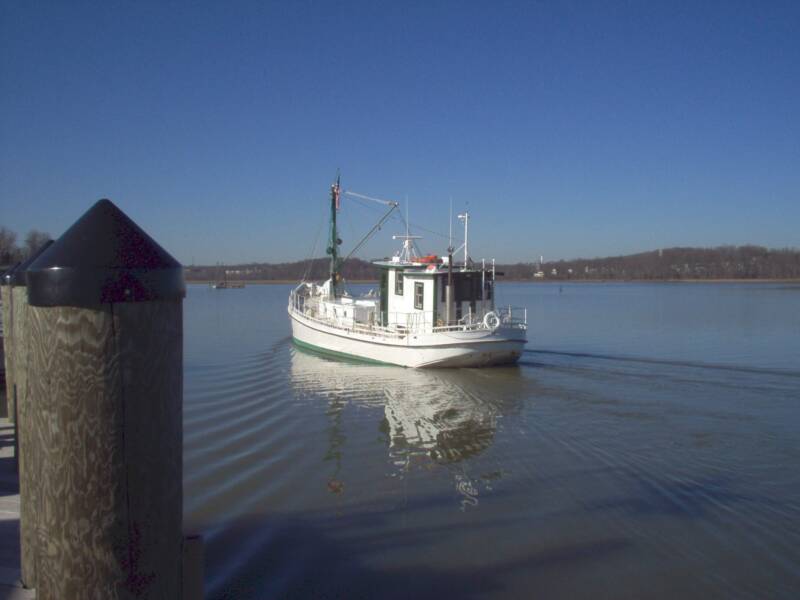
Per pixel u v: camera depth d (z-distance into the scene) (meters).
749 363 23.33
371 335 24.30
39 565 2.34
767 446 11.91
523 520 8.55
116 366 2.18
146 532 2.33
